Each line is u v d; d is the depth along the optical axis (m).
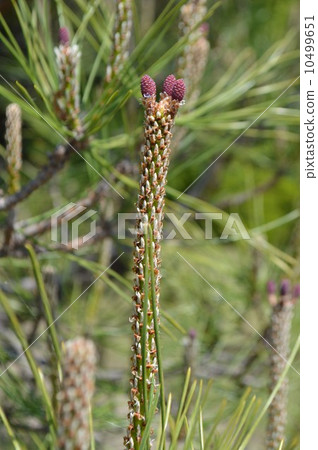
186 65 0.57
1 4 0.74
